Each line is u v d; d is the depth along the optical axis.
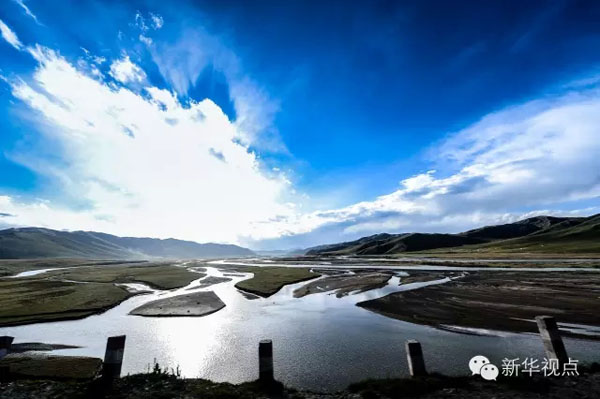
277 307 38.03
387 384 13.23
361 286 52.81
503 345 21.28
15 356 21.53
